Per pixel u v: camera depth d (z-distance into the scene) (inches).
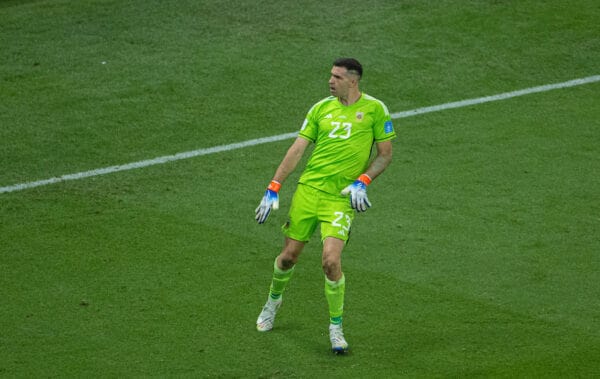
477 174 1756.9
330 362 1212.5
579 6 2463.1
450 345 1249.4
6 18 2356.1
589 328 1289.4
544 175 1755.7
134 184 1717.5
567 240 1530.5
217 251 1492.4
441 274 1432.1
